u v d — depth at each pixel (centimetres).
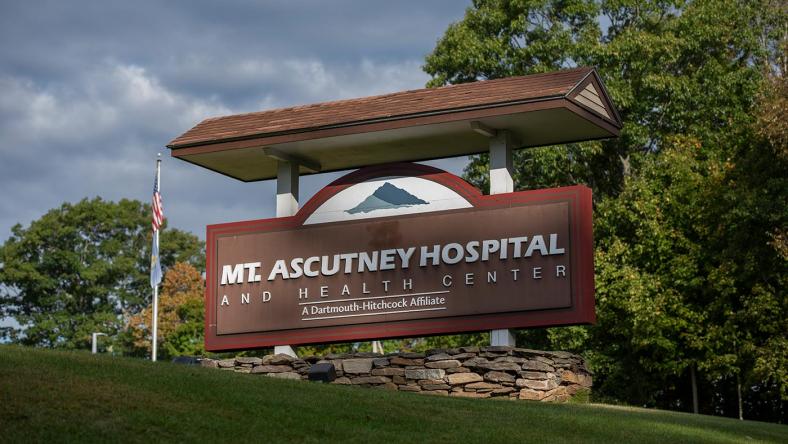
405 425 1335
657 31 3644
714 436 1539
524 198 1947
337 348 3956
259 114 2258
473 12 3712
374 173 2073
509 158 2017
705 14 3500
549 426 1434
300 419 1294
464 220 1983
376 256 2036
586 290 1878
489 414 1493
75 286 6900
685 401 3425
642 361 3131
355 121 2027
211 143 2158
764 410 3356
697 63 3619
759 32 3509
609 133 2062
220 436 1165
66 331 6612
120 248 7094
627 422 1554
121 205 7275
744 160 3014
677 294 3094
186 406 1280
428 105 2011
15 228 7038
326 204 2098
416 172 2042
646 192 3234
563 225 1912
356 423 1315
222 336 2133
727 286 2992
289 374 2064
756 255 2972
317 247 2088
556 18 3644
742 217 2923
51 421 1124
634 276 3064
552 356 1961
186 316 6006
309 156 2209
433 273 1986
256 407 1326
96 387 1298
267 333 2098
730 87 3400
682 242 3145
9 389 1217
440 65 3672
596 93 2036
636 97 3512
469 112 1942
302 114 2180
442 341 3531
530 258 1923
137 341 6431
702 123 3447
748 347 2903
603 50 3425
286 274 2103
